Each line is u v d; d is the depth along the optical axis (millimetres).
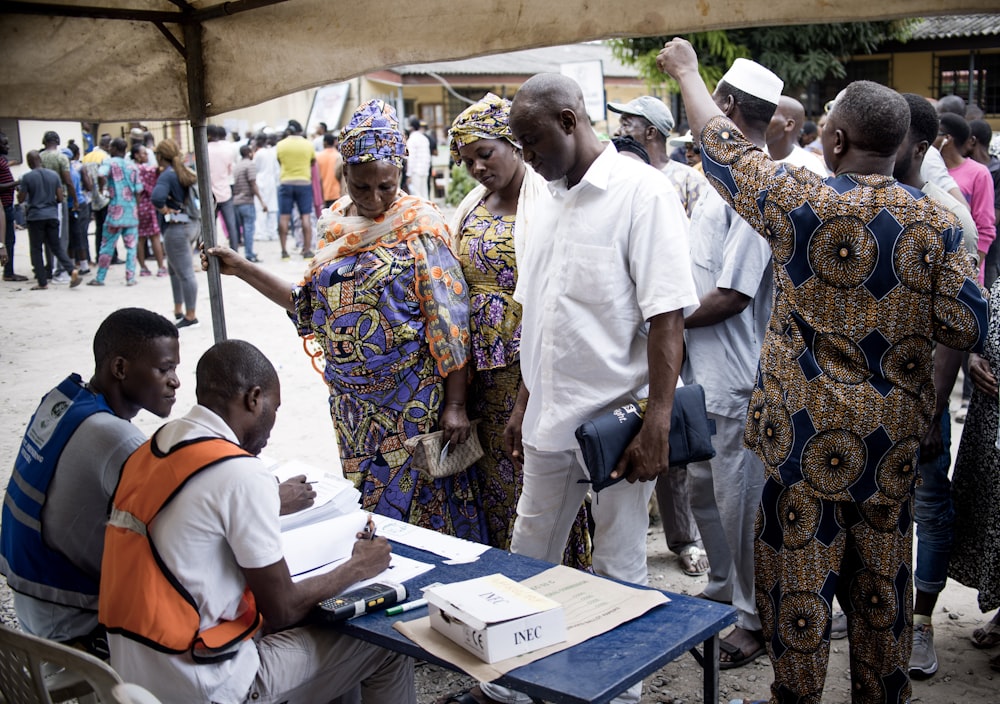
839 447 2672
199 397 2484
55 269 13805
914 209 2572
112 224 12883
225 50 3961
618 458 2879
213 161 14219
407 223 3574
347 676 2584
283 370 8414
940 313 2586
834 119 2697
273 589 2314
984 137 6594
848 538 2818
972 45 16516
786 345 2762
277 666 2424
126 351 2672
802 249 2645
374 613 2430
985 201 5793
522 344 3217
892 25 15359
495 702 3197
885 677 2838
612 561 3125
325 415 7137
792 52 15086
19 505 2643
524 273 3184
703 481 3842
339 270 3578
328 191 15734
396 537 2918
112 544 2326
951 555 3541
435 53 3537
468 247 3684
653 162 4551
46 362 8812
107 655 2670
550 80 2885
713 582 3977
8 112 3896
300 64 3812
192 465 2281
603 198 2949
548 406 3086
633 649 2160
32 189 12391
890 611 2783
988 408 3352
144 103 4066
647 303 2865
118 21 3943
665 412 2869
